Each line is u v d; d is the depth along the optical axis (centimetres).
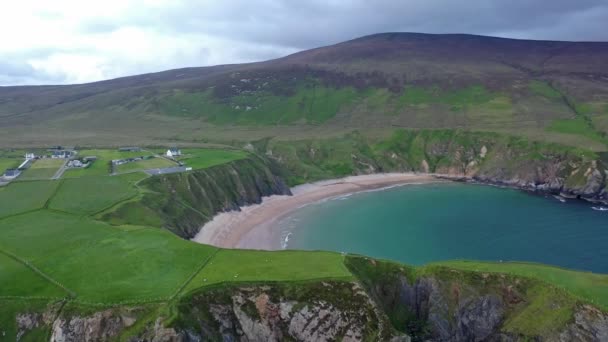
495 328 7181
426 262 10250
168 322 5950
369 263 7875
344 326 6525
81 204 10462
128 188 11869
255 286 6769
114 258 7569
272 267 7350
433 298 7600
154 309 6178
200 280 6850
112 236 8562
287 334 6575
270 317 6612
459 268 7756
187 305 6294
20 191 11362
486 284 7450
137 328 5962
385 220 13338
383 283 7719
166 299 6325
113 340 5994
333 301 6688
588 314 6556
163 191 12419
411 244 11362
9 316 6303
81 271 7131
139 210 10556
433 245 11275
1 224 9119
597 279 7281
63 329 6119
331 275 7056
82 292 6550
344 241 11538
